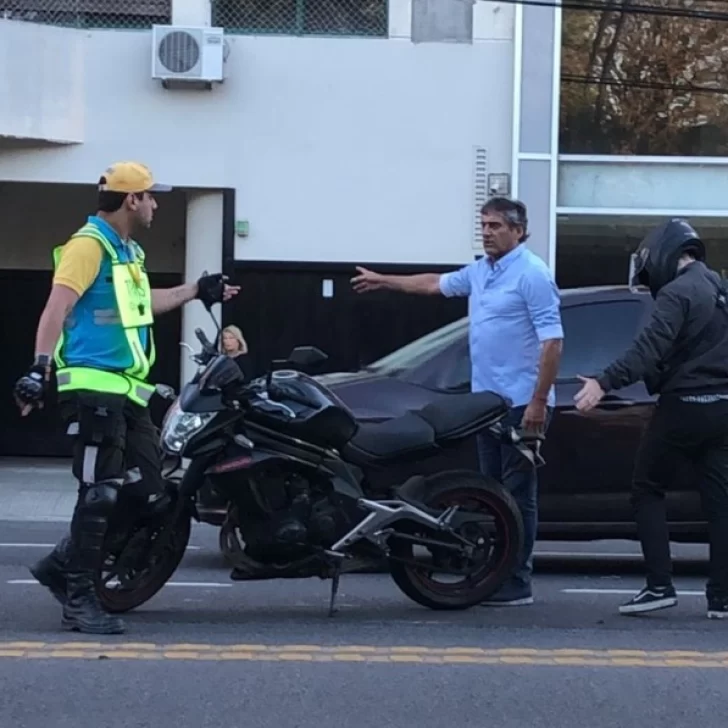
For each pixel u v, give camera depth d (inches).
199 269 702.5
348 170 700.0
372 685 237.5
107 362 266.5
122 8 690.2
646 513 301.3
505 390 308.0
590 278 717.3
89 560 272.1
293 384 284.0
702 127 716.7
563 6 705.6
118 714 219.3
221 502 344.2
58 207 748.6
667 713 225.6
